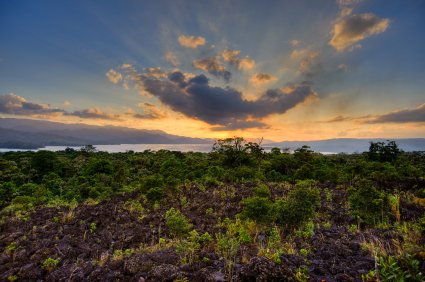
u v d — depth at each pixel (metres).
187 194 17.50
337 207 10.79
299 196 7.55
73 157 90.44
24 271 4.54
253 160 48.84
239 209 11.16
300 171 26.33
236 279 3.28
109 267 4.41
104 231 7.74
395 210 8.20
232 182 25.19
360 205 8.05
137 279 3.80
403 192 13.93
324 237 6.11
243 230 6.61
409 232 5.54
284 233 7.15
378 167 24.28
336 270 3.77
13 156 71.62
